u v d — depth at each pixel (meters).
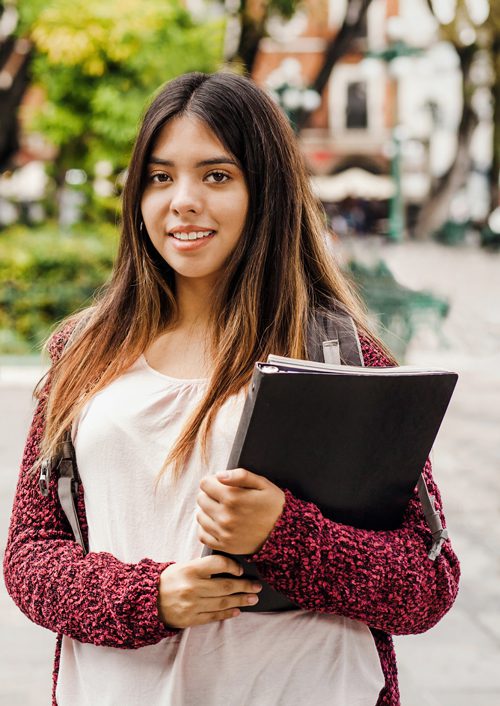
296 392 1.08
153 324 1.37
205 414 1.25
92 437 1.30
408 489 1.21
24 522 1.32
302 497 1.17
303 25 30.27
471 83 24.03
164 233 1.33
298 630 1.24
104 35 9.26
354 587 1.14
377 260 10.67
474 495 5.05
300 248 1.35
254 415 1.08
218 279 1.34
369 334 1.37
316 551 1.12
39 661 3.17
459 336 10.12
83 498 1.33
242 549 1.12
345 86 33.47
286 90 13.20
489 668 3.17
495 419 6.82
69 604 1.18
